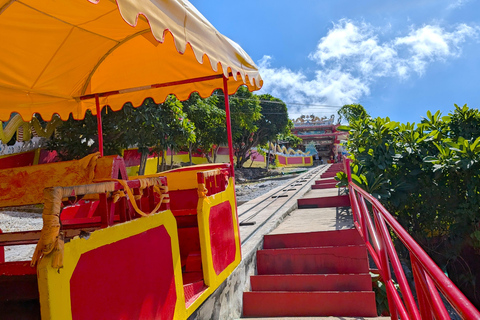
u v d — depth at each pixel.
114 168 2.10
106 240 1.79
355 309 4.26
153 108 12.07
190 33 2.42
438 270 1.50
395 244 7.30
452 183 6.83
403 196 6.79
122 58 4.11
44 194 1.45
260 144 37.50
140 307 2.03
